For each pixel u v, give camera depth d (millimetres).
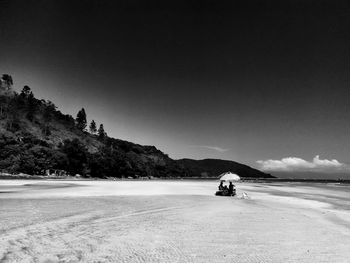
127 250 11352
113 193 37906
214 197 35031
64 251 10961
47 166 127875
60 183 67125
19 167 120375
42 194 34188
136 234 13992
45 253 10648
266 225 17000
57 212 19656
